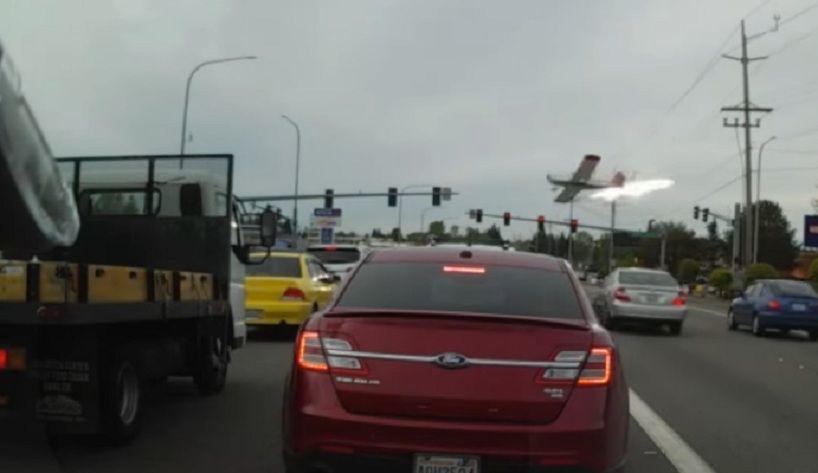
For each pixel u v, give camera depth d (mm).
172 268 9289
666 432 8438
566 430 4688
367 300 5566
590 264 133625
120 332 7156
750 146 51250
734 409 9961
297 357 5082
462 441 4676
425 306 5480
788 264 106312
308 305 16125
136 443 7406
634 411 9602
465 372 4777
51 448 7184
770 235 106875
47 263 6066
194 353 9172
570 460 4684
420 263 5980
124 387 7266
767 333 23203
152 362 7848
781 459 7406
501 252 6281
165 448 7250
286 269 16281
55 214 4457
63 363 6602
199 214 9320
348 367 4875
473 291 5656
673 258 114688
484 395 4730
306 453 4859
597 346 4934
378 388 4797
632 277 21672
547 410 4738
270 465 6738
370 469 4742
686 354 16219
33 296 6020
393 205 47312
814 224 40812
